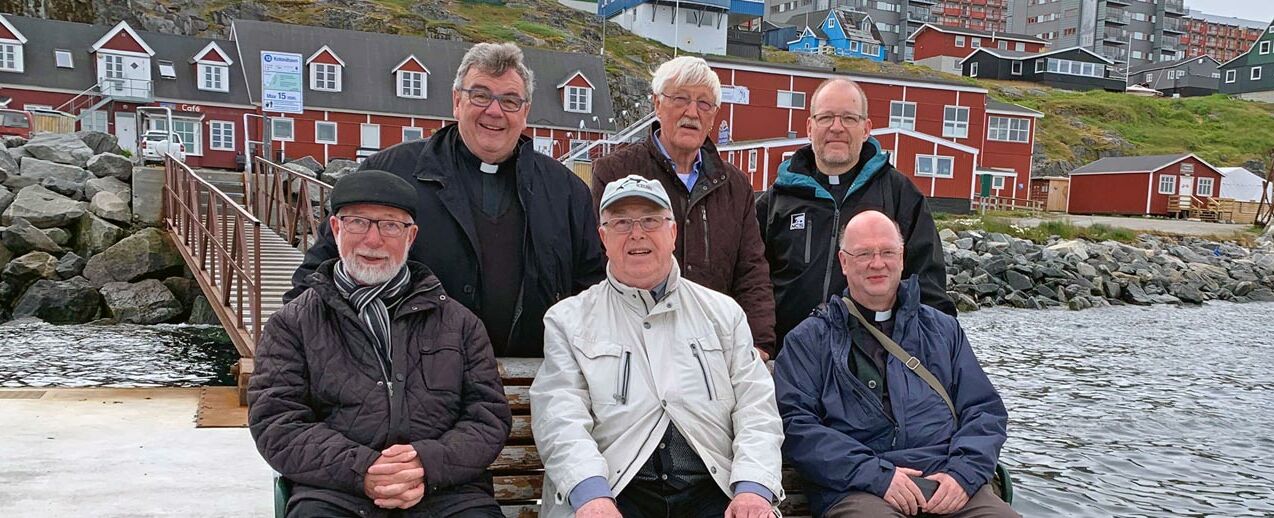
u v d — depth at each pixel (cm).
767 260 396
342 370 261
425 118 3359
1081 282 2120
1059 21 11862
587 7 6838
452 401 268
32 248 1421
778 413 290
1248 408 931
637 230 273
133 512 375
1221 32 13175
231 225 1448
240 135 3145
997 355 1278
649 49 5559
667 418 273
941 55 7431
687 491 276
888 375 306
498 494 302
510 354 323
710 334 283
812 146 387
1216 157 5225
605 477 260
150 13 4362
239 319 780
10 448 466
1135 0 11406
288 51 3319
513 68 305
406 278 272
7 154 1534
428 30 4938
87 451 466
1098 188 3950
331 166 2305
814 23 7762
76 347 1128
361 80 3338
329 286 267
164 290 1411
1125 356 1281
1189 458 737
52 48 3095
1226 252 2759
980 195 3694
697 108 349
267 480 427
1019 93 6175
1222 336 1526
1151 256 2488
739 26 7356
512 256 313
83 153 1603
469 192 312
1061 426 838
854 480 289
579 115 3581
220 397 611
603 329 280
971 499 290
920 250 371
